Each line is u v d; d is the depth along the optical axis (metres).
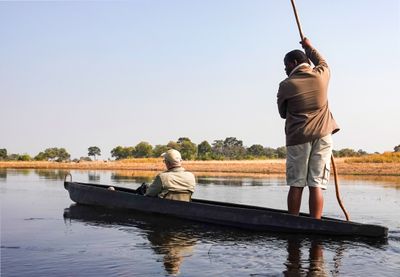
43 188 11.72
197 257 3.75
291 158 5.12
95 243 4.34
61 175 20.84
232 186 13.10
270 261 3.61
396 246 4.19
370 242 4.36
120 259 3.66
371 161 43.12
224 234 4.80
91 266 3.44
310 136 5.00
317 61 5.44
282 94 5.15
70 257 3.74
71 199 7.79
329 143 5.07
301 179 5.07
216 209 5.37
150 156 106.88
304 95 5.06
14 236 4.70
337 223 4.64
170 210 5.87
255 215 5.08
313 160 5.04
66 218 6.02
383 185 14.16
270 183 14.82
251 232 4.95
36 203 7.85
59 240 4.48
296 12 5.66
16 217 6.11
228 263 3.54
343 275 3.20
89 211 6.70
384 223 5.66
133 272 3.27
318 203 5.01
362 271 3.32
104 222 5.66
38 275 3.20
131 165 43.22
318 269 3.37
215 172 28.11
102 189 6.93
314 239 4.52
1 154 92.38
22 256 3.77
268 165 38.28
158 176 6.12
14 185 12.98
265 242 4.39
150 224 5.49
